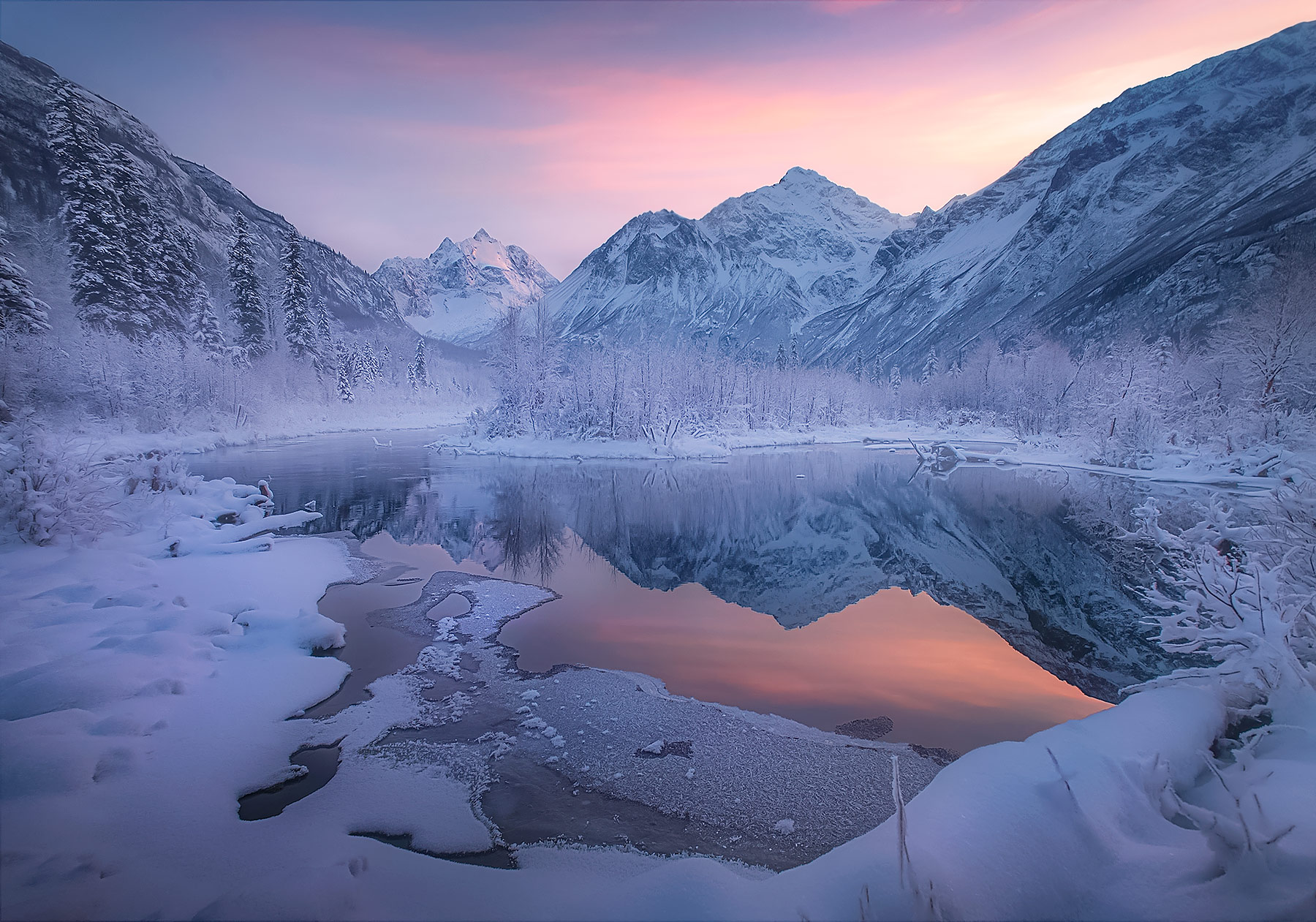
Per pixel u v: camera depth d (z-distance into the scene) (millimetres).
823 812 5410
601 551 16797
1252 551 6910
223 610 9734
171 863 4254
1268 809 3844
